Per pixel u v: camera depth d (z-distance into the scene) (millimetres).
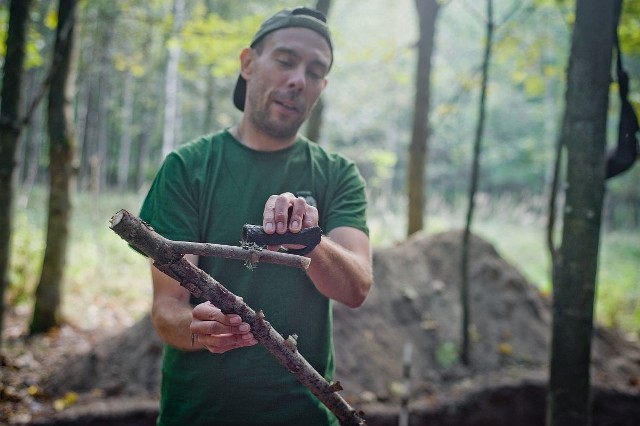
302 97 1439
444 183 27000
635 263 11688
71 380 3758
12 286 6031
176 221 1399
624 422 3875
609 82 1663
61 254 5180
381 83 16891
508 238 14508
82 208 12000
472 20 18250
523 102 23984
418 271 4859
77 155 5270
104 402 3439
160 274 1402
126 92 18719
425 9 5883
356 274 1325
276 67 1427
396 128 23609
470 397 3752
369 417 3482
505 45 6734
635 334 6418
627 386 4086
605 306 7438
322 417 1498
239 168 1468
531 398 3848
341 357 3910
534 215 19562
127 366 3760
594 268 1697
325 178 1554
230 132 1551
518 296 4844
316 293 1496
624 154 1818
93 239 8531
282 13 1478
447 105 5453
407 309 4457
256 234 1001
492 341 4379
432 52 6012
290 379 1453
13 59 3641
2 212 3689
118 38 14117
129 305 6387
